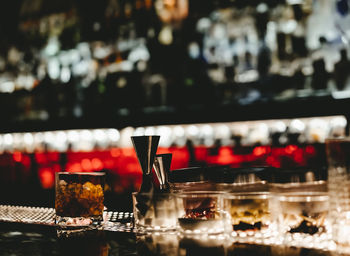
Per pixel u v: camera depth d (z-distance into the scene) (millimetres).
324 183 668
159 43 2973
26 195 1832
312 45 2549
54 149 3600
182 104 2930
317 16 2521
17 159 3732
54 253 716
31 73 3576
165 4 2904
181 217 789
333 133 2543
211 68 2840
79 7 3283
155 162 881
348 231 592
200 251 659
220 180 772
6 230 912
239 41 2742
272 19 2631
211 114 2691
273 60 2652
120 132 3227
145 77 3076
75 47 3355
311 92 2545
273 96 2646
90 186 884
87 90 3309
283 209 667
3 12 3586
